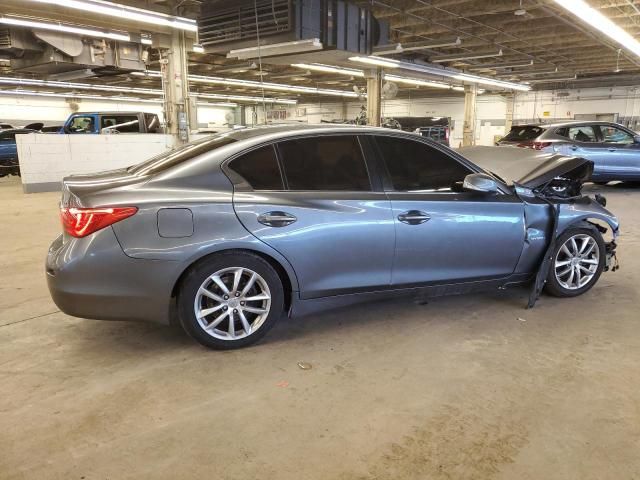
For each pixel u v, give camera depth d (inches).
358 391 96.7
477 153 172.1
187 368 105.3
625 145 366.6
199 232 104.1
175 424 85.7
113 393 95.5
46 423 85.7
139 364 107.1
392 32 534.6
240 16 397.7
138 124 481.4
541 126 384.2
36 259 199.2
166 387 97.7
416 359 110.1
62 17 402.6
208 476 73.0
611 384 99.3
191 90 1098.1
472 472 74.3
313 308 118.0
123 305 102.7
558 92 1034.1
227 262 107.9
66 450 78.5
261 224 108.0
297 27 378.3
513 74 848.3
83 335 122.3
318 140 118.5
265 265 111.5
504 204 132.6
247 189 109.7
